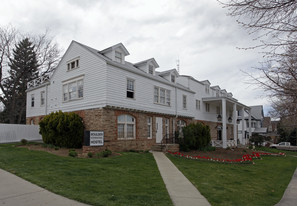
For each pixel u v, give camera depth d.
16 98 33.28
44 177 7.12
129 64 20.02
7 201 5.16
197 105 26.59
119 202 5.17
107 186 6.46
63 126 14.78
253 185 8.09
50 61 35.38
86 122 15.84
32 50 35.34
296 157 21.33
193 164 11.84
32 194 5.64
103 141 13.48
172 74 23.27
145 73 19.45
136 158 12.34
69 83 18.09
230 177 9.12
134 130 16.95
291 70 4.89
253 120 48.88
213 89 31.53
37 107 23.19
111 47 16.70
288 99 6.21
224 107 24.02
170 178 8.23
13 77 33.59
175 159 13.30
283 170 12.57
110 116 15.08
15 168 8.34
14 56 34.28
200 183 7.66
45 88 21.69
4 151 12.50
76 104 16.98
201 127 19.22
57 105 19.14
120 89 15.91
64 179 6.99
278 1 4.32
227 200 5.98
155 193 6.07
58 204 5.00
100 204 5.00
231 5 4.56
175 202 5.57
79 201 5.19
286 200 6.62
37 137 21.66
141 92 17.88
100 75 15.33
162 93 20.70
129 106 16.52
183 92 23.75
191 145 18.19
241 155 17.22
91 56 16.22
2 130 19.28
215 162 13.01
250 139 31.03
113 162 10.59
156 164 11.12
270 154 20.77
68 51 18.59
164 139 19.69
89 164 9.63
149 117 18.81
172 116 21.69
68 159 10.55
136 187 6.55
